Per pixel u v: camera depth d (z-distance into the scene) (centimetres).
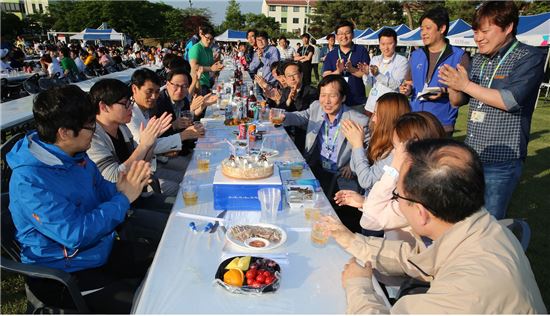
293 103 430
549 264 273
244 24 4512
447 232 102
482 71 221
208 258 131
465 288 89
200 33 547
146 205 249
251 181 173
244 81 764
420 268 118
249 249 135
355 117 286
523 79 196
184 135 277
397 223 165
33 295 141
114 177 206
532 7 1830
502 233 100
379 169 204
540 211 360
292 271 125
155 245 193
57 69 957
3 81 779
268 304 108
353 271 116
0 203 147
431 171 98
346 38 447
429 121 173
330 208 178
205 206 177
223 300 109
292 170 222
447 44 321
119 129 247
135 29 3653
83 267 156
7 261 131
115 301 145
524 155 217
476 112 224
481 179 96
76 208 145
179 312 103
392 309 99
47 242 145
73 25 3709
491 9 200
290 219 166
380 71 414
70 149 150
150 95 279
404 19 3008
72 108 140
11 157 143
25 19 4147
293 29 4791
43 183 139
